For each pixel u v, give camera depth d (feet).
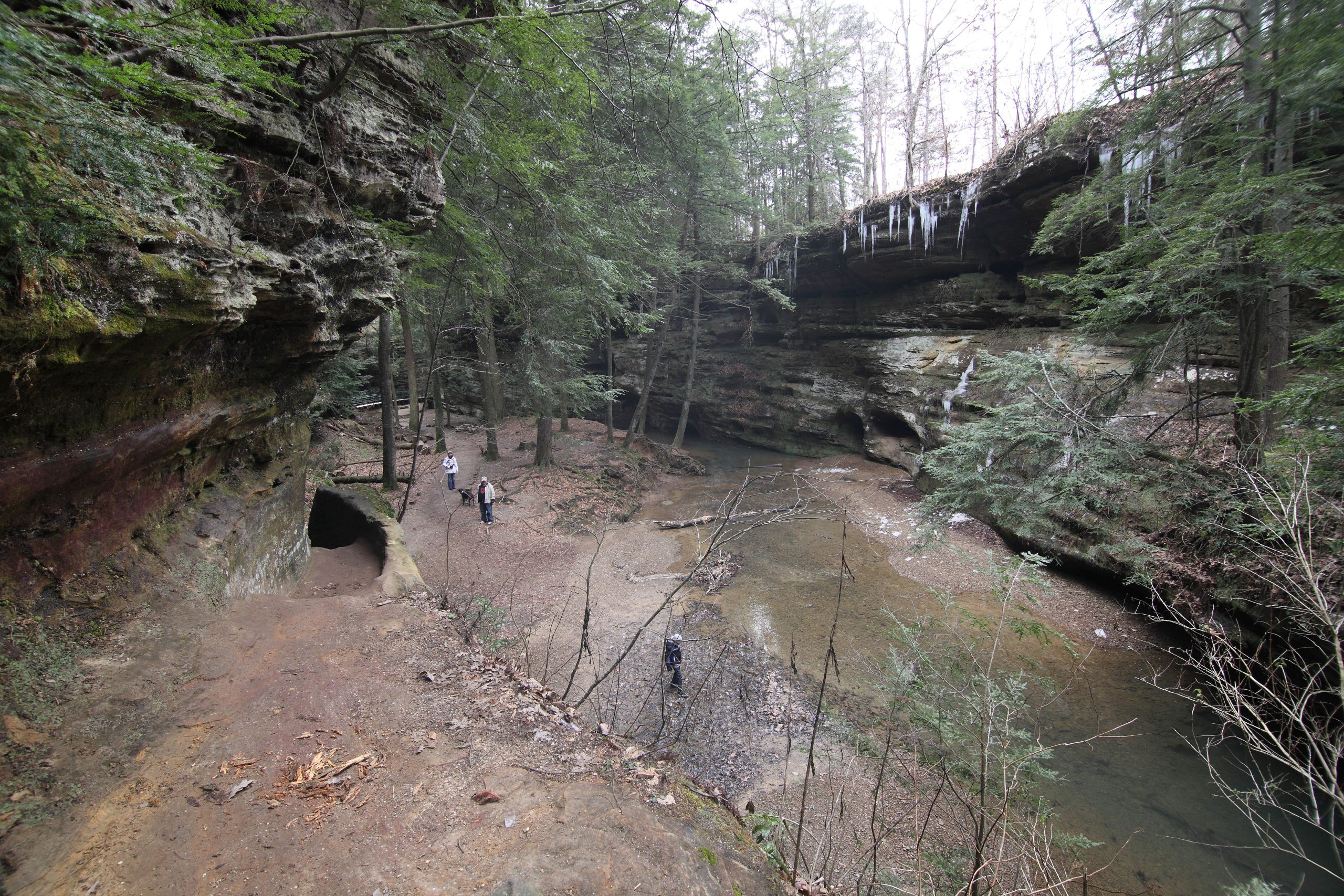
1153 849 19.52
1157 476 32.22
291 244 17.58
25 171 6.95
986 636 32.86
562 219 32.12
